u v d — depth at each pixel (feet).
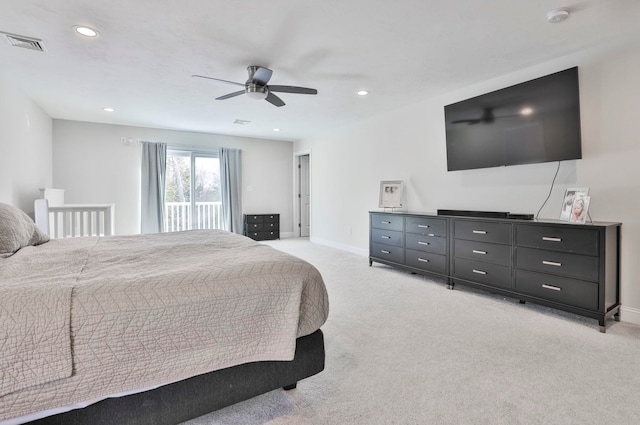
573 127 9.05
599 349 6.91
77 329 3.38
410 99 13.73
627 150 8.38
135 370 3.66
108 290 3.75
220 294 4.19
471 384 5.63
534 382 5.69
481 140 11.35
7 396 3.11
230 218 21.83
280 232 24.36
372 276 13.20
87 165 17.84
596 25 7.72
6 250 5.73
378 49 8.93
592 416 4.80
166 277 4.22
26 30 7.83
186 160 20.98
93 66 10.05
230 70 10.36
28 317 3.24
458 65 10.09
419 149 14.26
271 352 4.47
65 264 5.12
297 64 9.92
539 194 10.19
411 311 9.20
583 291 8.13
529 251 9.20
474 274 10.67
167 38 8.25
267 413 4.89
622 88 8.43
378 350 6.88
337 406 5.05
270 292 4.52
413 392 5.41
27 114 13.07
